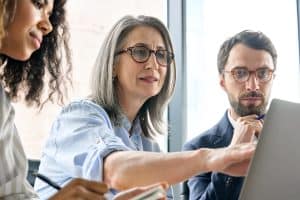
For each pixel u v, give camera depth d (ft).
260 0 10.61
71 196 2.96
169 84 5.78
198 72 10.22
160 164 3.79
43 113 7.99
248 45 6.56
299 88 10.35
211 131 6.61
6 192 3.76
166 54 5.60
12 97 4.62
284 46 10.55
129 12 9.82
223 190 5.61
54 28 4.72
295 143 2.92
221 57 6.82
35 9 3.72
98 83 5.50
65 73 5.04
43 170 4.87
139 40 5.42
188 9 10.50
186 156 3.76
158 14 10.25
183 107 10.03
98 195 3.03
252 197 2.93
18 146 4.00
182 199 6.31
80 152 4.48
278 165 2.92
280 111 2.97
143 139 5.85
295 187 2.88
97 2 9.50
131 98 5.56
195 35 10.41
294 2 11.04
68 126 4.78
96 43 9.29
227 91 6.74
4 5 3.53
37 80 4.76
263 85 6.56
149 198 2.91
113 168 3.96
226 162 3.55
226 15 10.48
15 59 4.22
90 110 4.91
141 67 5.41
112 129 5.06
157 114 5.89
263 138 2.97
